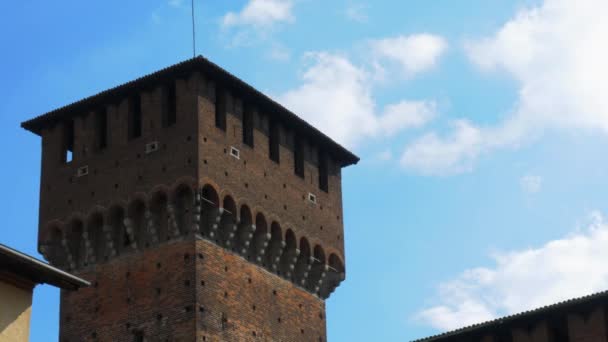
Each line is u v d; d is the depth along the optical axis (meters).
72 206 79.31
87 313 76.81
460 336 67.69
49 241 79.38
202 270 74.12
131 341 74.31
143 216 76.75
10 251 43.75
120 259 76.88
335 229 85.69
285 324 79.25
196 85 77.31
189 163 75.44
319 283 83.19
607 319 63.72
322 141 86.12
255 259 78.56
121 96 79.94
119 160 78.44
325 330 82.81
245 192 78.06
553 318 65.50
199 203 74.62
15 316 44.50
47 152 82.12
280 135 82.94
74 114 81.81
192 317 72.56
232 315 75.12
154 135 77.62
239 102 80.19
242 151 78.94
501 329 66.69
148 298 74.75
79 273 78.19
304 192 83.62
